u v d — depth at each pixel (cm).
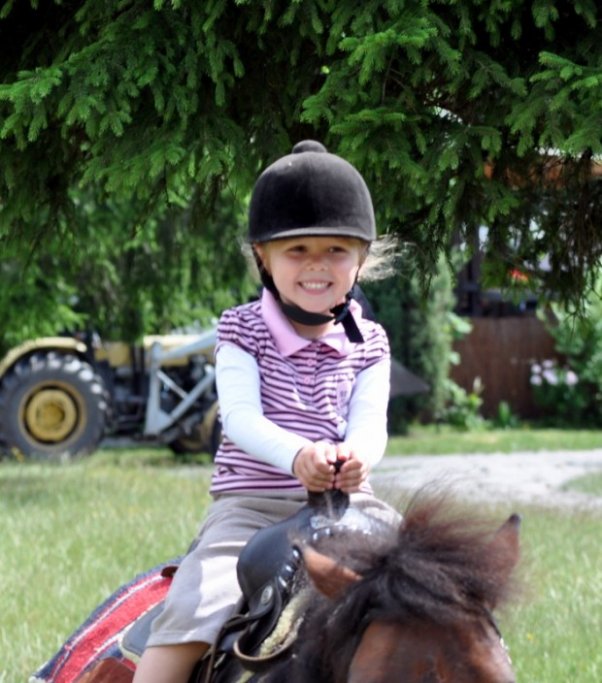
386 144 445
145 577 405
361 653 251
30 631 680
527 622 666
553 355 2238
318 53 467
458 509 278
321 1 457
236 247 1302
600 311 2092
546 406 2212
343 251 341
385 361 366
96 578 802
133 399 1669
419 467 1541
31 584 788
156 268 1341
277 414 349
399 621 251
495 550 265
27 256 575
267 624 302
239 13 476
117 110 461
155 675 334
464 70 447
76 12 499
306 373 354
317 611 271
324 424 350
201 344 1628
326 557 267
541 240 557
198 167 488
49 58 512
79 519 1038
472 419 2114
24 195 521
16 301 1297
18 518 1042
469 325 2161
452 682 245
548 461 1630
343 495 315
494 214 465
